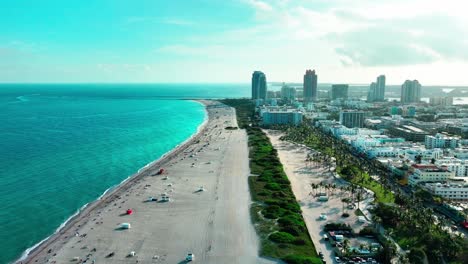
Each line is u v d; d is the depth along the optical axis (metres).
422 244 176.88
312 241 184.75
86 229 197.00
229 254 171.00
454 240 172.38
